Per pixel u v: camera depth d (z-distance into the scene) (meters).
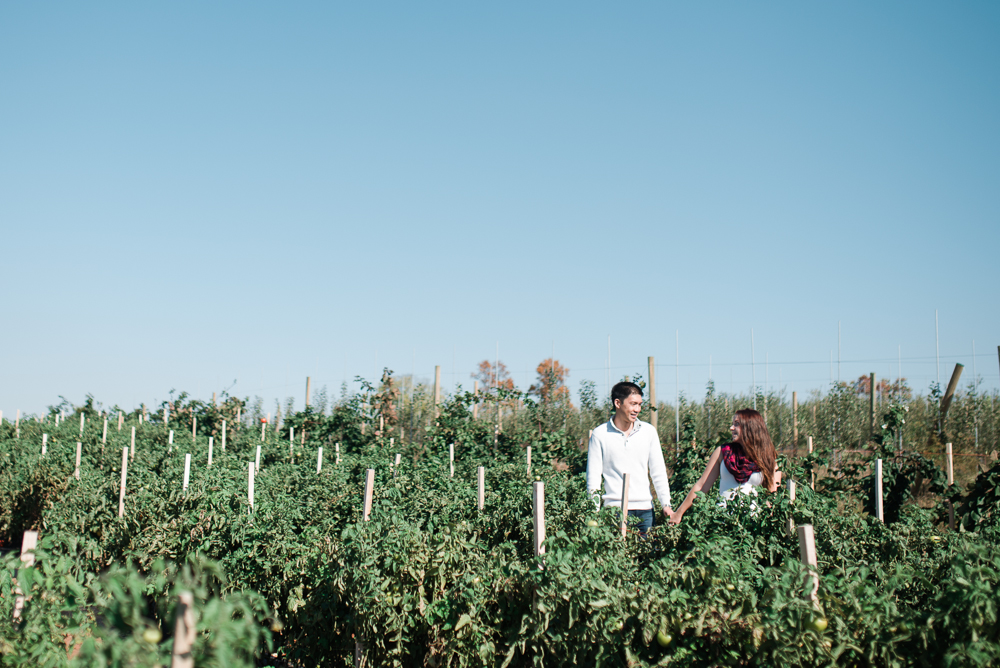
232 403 24.00
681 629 4.05
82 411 25.47
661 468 6.45
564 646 4.44
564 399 15.47
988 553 4.29
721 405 16.39
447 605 5.09
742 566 4.25
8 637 3.82
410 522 6.39
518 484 7.68
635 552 5.57
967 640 3.61
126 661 2.61
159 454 14.62
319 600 6.03
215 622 2.62
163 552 7.18
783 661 3.73
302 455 15.36
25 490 12.41
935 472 9.21
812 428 16.36
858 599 3.94
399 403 19.45
